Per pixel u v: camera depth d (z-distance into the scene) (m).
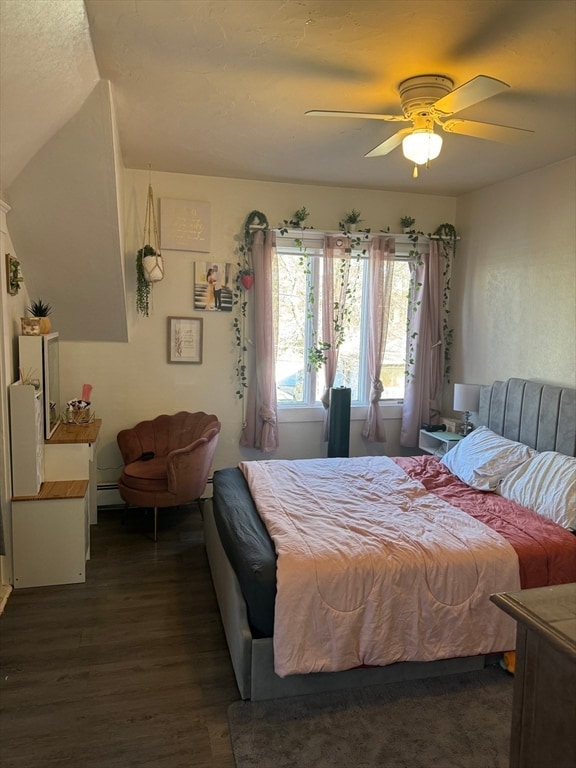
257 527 2.61
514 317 4.09
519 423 3.71
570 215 3.56
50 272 3.51
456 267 4.84
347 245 4.55
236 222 4.38
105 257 3.43
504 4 1.85
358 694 2.28
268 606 2.18
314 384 4.79
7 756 1.93
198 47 2.19
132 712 2.16
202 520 4.20
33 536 3.10
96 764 1.91
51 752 1.96
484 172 3.95
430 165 3.80
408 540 2.43
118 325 4.04
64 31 1.97
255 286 4.40
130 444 4.14
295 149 3.53
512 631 2.35
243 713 2.16
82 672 2.40
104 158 2.85
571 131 3.07
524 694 1.04
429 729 2.10
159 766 1.91
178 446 4.32
